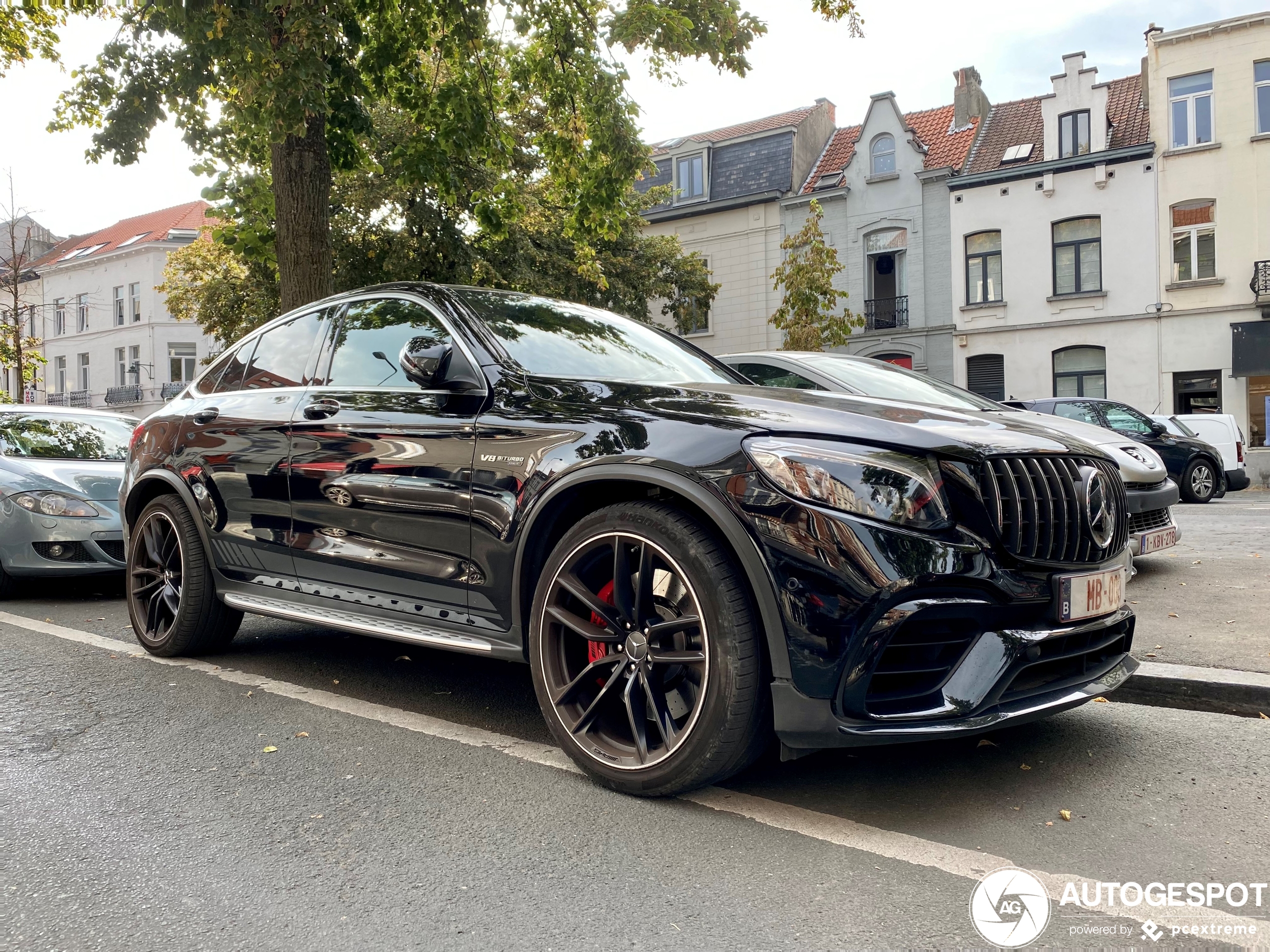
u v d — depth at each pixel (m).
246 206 9.72
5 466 6.16
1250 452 18.23
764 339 27.05
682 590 2.45
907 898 1.97
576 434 2.72
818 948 1.77
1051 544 2.47
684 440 2.48
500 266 19.12
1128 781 2.65
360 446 3.30
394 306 3.57
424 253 17.91
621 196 10.90
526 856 2.18
